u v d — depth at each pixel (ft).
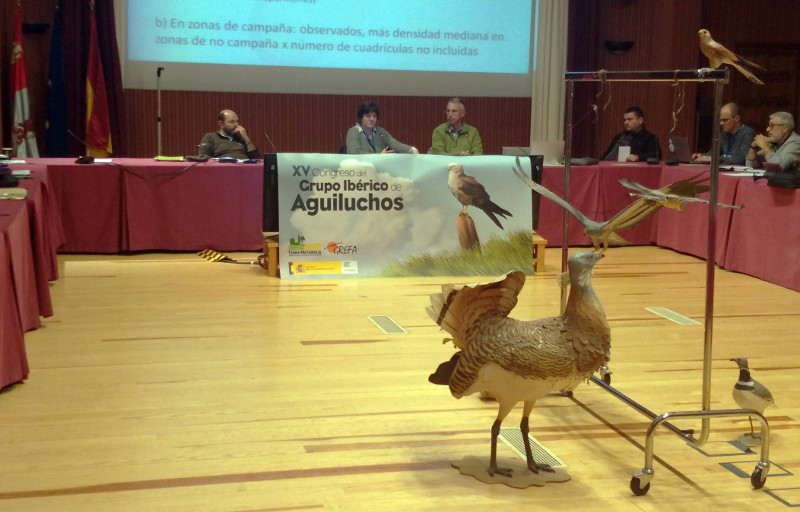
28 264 15.26
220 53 32.71
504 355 9.05
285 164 20.89
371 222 21.27
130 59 32.07
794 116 37.45
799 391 13.29
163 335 15.52
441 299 9.33
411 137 34.99
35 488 9.30
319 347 15.01
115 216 23.15
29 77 31.30
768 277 21.47
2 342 12.02
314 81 33.68
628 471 10.20
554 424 11.70
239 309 17.60
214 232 23.70
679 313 18.13
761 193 21.65
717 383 13.60
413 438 11.05
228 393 12.57
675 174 24.82
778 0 36.68
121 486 9.41
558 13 35.47
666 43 34.50
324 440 10.91
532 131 36.04
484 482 9.73
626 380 13.65
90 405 11.93
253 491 9.38
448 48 34.78
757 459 10.64
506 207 21.76
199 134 33.01
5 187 16.43
